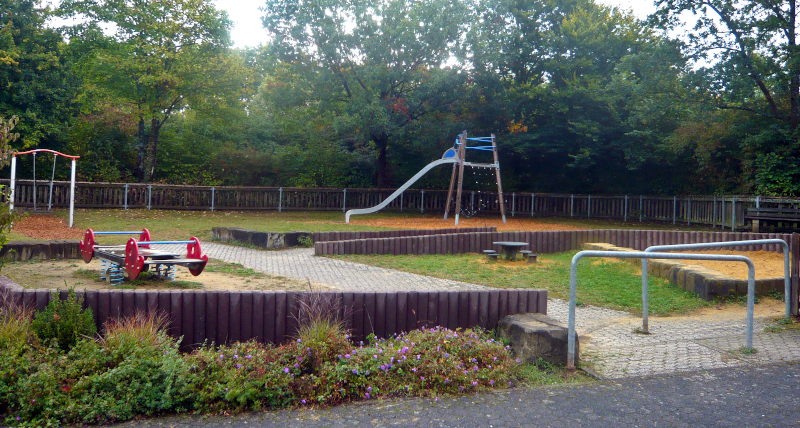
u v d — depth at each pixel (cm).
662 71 2353
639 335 700
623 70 2558
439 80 2658
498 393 492
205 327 624
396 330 656
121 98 2706
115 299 611
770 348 627
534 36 2992
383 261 1248
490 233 1482
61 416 442
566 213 2933
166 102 2712
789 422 420
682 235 1509
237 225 1975
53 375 470
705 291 904
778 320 758
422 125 2809
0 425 435
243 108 3753
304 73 2764
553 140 2931
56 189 2373
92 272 972
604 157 3011
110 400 451
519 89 2931
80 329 550
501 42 2872
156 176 2989
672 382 513
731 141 2439
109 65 2534
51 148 2497
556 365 564
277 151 3331
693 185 2808
